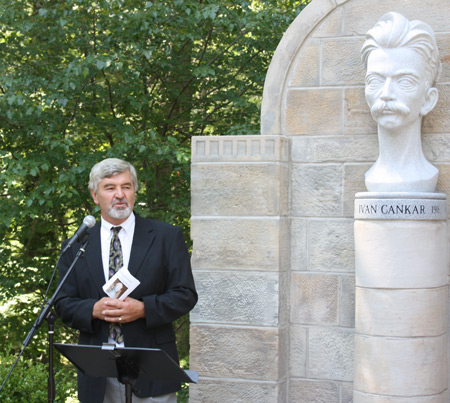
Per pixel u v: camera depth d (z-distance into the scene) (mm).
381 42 3863
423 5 4160
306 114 4379
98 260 3410
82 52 7441
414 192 3816
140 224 3498
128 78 7285
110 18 7027
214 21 7152
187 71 7906
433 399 3836
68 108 7477
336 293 4301
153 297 3303
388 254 3799
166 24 7266
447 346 4035
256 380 4277
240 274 4312
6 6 6996
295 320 4383
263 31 7422
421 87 3859
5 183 6961
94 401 3359
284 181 4340
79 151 7559
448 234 4055
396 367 3799
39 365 5266
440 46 4125
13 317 8562
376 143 4242
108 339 3340
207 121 8258
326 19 4352
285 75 4410
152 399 3355
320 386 4328
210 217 4375
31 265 8078
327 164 4328
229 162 4344
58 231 8719
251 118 8242
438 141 4105
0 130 7570
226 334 4336
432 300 3824
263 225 4273
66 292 3434
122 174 3385
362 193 3916
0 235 7742
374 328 3842
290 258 4398
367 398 3871
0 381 4934
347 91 4301
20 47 7359
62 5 7105
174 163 7562
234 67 8031
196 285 4391
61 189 6699
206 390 4363
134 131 7438
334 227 4309
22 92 6848
